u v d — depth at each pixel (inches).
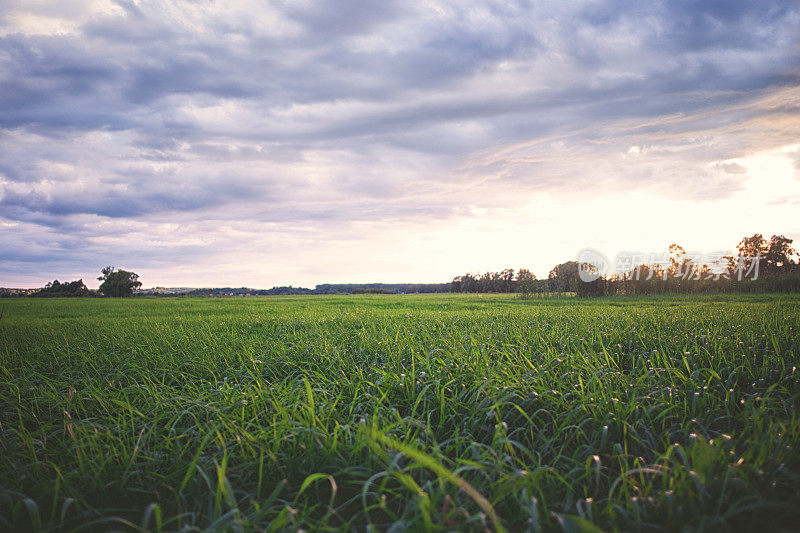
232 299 1665.8
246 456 118.7
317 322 442.6
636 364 208.1
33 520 85.6
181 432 146.7
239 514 85.2
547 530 88.1
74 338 358.3
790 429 112.6
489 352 214.8
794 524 88.8
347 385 176.6
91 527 99.0
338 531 83.1
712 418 139.7
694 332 270.7
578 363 195.3
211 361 241.6
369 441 109.4
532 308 655.8
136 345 298.8
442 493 89.6
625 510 92.3
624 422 126.5
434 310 682.8
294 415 138.0
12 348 310.7
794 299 854.5
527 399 145.5
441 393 149.9
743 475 94.9
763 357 191.9
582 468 107.0
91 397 177.3
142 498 111.3
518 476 93.7
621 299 1069.8
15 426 161.9
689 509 90.4
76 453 125.9
